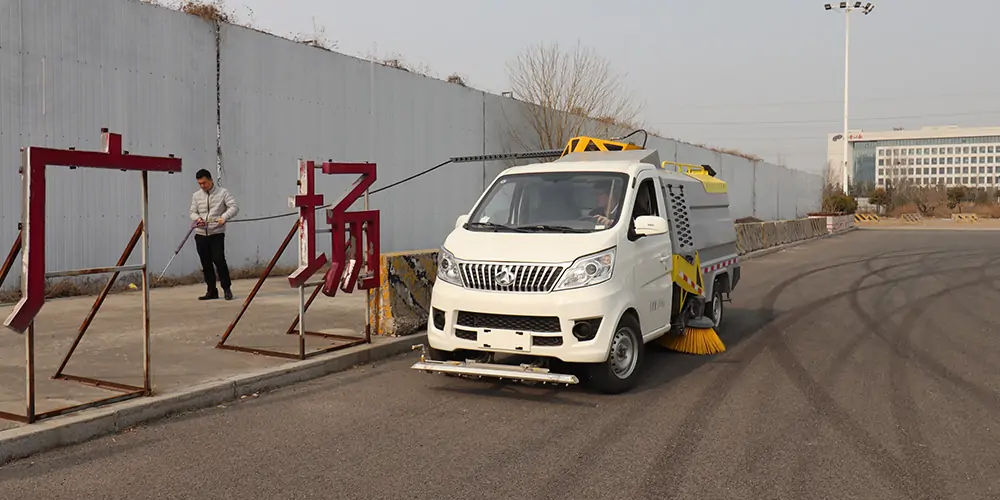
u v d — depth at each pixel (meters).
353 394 6.61
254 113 14.80
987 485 4.49
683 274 8.09
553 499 4.24
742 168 45.34
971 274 17.97
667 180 8.17
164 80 13.02
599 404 6.31
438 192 20.58
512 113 23.89
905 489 4.42
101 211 12.03
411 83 19.33
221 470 4.69
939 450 5.14
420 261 9.27
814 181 63.56
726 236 10.26
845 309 12.26
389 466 4.77
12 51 10.86
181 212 13.38
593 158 8.38
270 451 5.06
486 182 22.80
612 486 4.44
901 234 40.03
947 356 8.40
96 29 11.93
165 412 5.84
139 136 12.62
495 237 6.79
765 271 19.20
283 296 11.80
